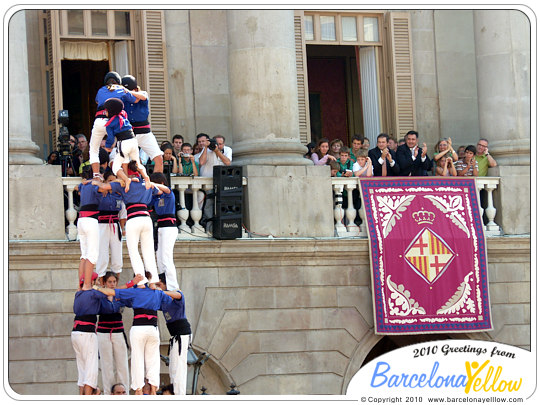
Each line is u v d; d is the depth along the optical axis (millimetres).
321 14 58594
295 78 50625
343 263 49344
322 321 48938
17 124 46250
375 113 59562
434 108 60250
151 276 40562
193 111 56094
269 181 48969
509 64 53531
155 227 44938
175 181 47688
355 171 50406
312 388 48594
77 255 45469
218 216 47250
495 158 53500
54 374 45219
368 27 59531
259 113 49750
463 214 50688
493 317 51031
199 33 56500
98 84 58250
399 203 50062
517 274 51656
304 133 57438
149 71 54812
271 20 49969
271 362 48219
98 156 41062
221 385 48188
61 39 53906
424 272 49594
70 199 46062
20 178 45469
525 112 53531
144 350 40156
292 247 48438
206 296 47562
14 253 44812
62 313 45469
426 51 60375
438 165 52781
